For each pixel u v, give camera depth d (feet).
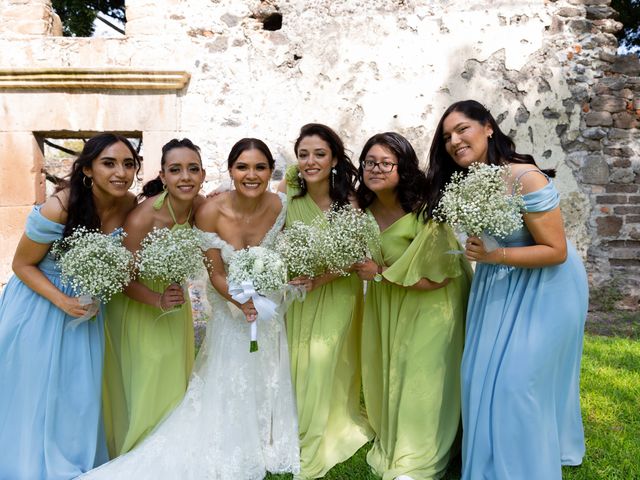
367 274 8.39
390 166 8.08
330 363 8.69
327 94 18.51
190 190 8.14
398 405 8.46
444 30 18.15
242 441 8.33
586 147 18.48
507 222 6.82
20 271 7.91
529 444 7.18
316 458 8.46
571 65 18.19
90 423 8.07
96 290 7.47
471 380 7.64
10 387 7.81
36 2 18.19
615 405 10.23
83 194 7.77
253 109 18.65
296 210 8.91
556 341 7.31
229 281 8.15
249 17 18.58
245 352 8.59
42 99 18.11
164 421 8.39
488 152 7.75
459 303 8.65
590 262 18.74
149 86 18.13
